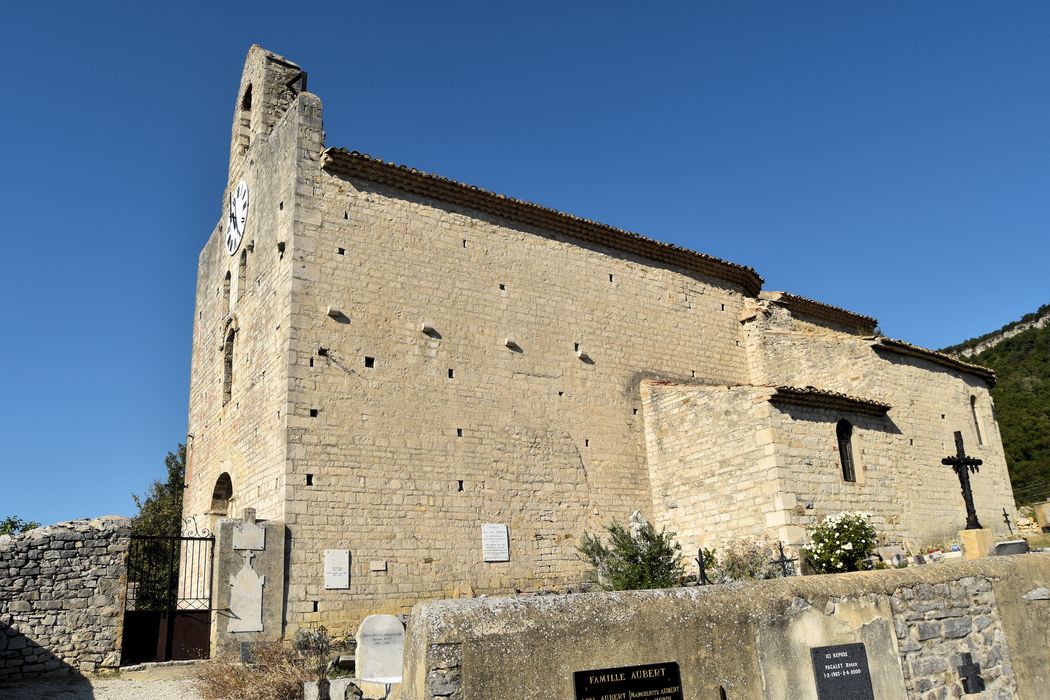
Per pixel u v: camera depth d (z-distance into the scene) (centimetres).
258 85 2666
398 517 2000
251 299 2342
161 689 1512
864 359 2552
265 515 1969
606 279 2627
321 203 2134
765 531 2066
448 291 2272
